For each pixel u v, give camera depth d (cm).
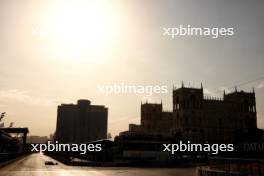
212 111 11975
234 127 12188
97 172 4894
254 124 12581
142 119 14888
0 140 10075
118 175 4338
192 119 11481
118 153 9244
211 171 3278
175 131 11688
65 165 7081
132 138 9194
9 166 5903
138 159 8931
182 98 11625
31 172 4522
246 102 12762
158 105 14850
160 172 5175
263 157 7088
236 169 3016
